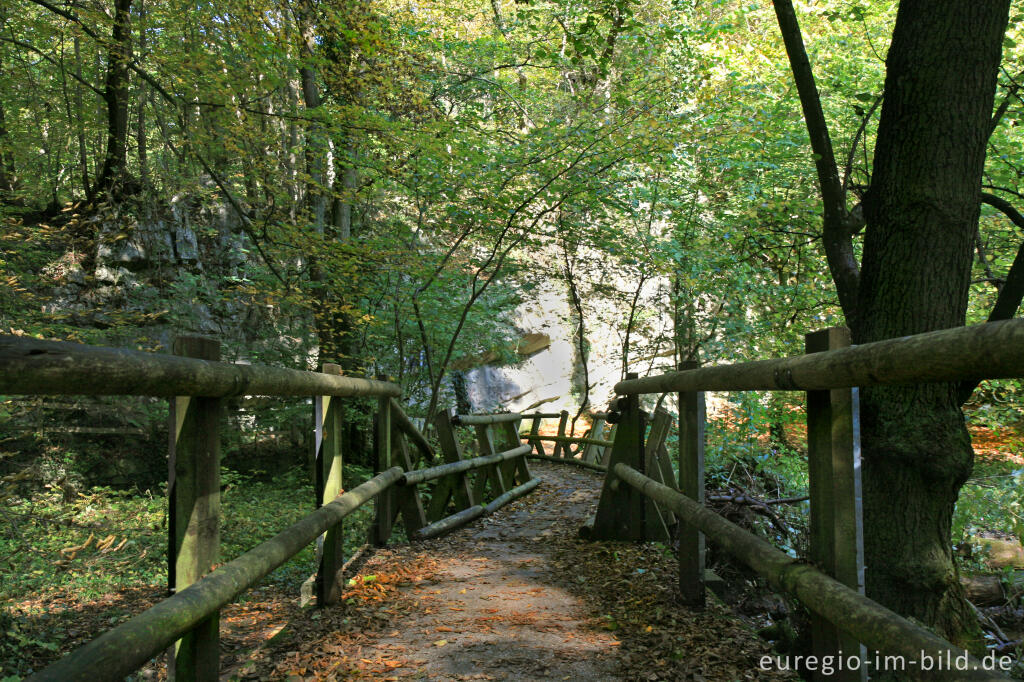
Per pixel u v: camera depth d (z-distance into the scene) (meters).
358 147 9.98
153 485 11.12
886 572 4.92
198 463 2.39
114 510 8.53
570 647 3.63
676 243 10.98
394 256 10.09
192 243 13.80
